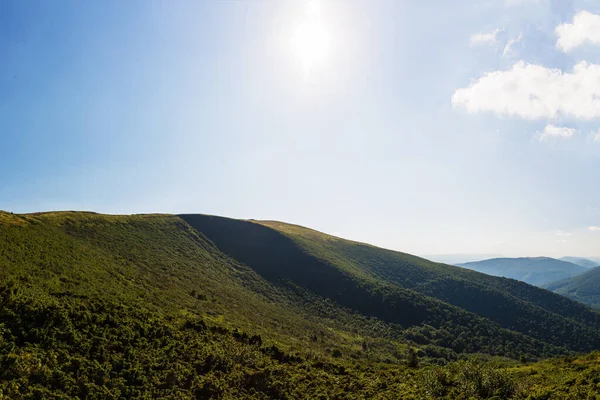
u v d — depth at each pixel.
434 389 25.23
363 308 87.62
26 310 23.34
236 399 22.55
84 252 45.28
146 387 21.03
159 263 58.59
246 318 47.62
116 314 27.70
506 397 23.09
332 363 33.50
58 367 19.86
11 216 47.12
